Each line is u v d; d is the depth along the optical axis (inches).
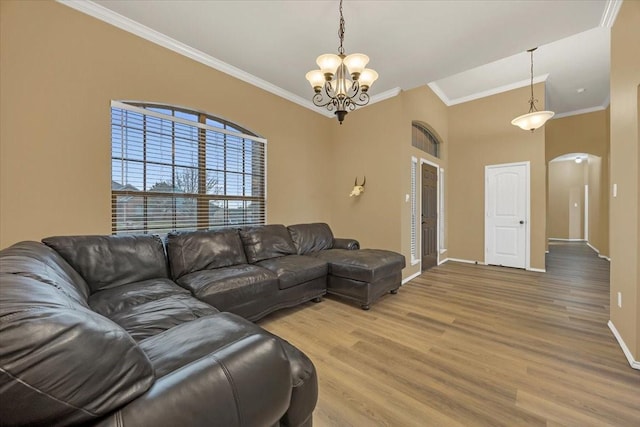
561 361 74.5
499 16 93.1
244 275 93.5
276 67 131.7
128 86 100.1
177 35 107.0
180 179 117.0
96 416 23.2
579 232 357.1
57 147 85.4
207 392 28.4
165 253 97.3
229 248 111.0
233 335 41.6
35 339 21.5
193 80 118.4
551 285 147.9
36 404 21.1
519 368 71.6
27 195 80.3
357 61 79.0
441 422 54.0
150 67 105.7
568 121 233.1
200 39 109.6
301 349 81.7
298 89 156.7
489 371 70.4
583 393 61.6
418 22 97.0
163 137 111.7
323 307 115.6
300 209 169.5
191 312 62.9
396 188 156.9
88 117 91.3
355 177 177.0
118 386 24.6
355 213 176.7
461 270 184.5
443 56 118.4
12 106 77.8
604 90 192.5
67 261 72.4
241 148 140.0
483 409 57.3
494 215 200.1
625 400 59.2
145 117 106.3
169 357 34.7
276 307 101.5
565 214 364.2
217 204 130.3
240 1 88.9
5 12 76.6
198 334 41.8
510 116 191.8
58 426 22.1
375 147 166.7
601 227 231.5
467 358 76.5
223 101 129.5
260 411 32.5
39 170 82.2
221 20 98.1
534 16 92.7
